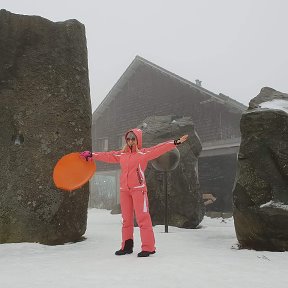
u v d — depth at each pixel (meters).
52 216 5.02
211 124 19.55
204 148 17.23
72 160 4.32
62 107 5.39
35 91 5.29
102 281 2.88
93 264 3.58
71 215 5.20
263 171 4.59
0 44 5.28
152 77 23.38
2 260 3.91
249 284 2.80
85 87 5.69
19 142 5.13
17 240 4.84
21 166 5.05
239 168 4.77
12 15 5.41
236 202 4.68
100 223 9.26
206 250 4.49
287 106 5.06
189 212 8.48
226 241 5.45
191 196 8.63
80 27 5.80
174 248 4.63
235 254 4.16
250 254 4.16
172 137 9.34
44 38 5.48
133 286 2.72
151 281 2.87
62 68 5.49
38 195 5.02
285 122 4.59
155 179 8.69
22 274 3.17
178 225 8.38
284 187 4.51
